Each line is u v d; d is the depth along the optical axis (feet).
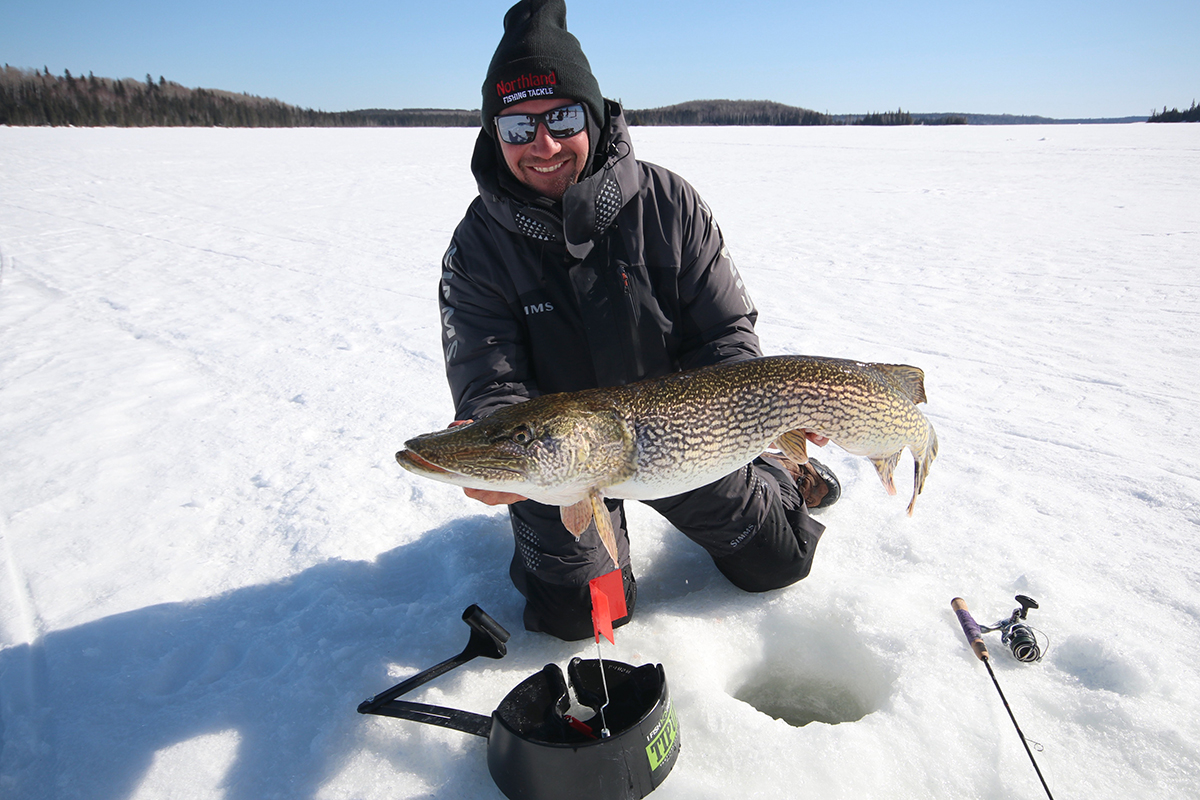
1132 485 8.84
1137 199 33.65
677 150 82.23
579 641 6.87
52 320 18.71
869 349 14.43
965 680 5.91
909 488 9.16
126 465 10.78
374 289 21.74
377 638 6.91
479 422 5.64
